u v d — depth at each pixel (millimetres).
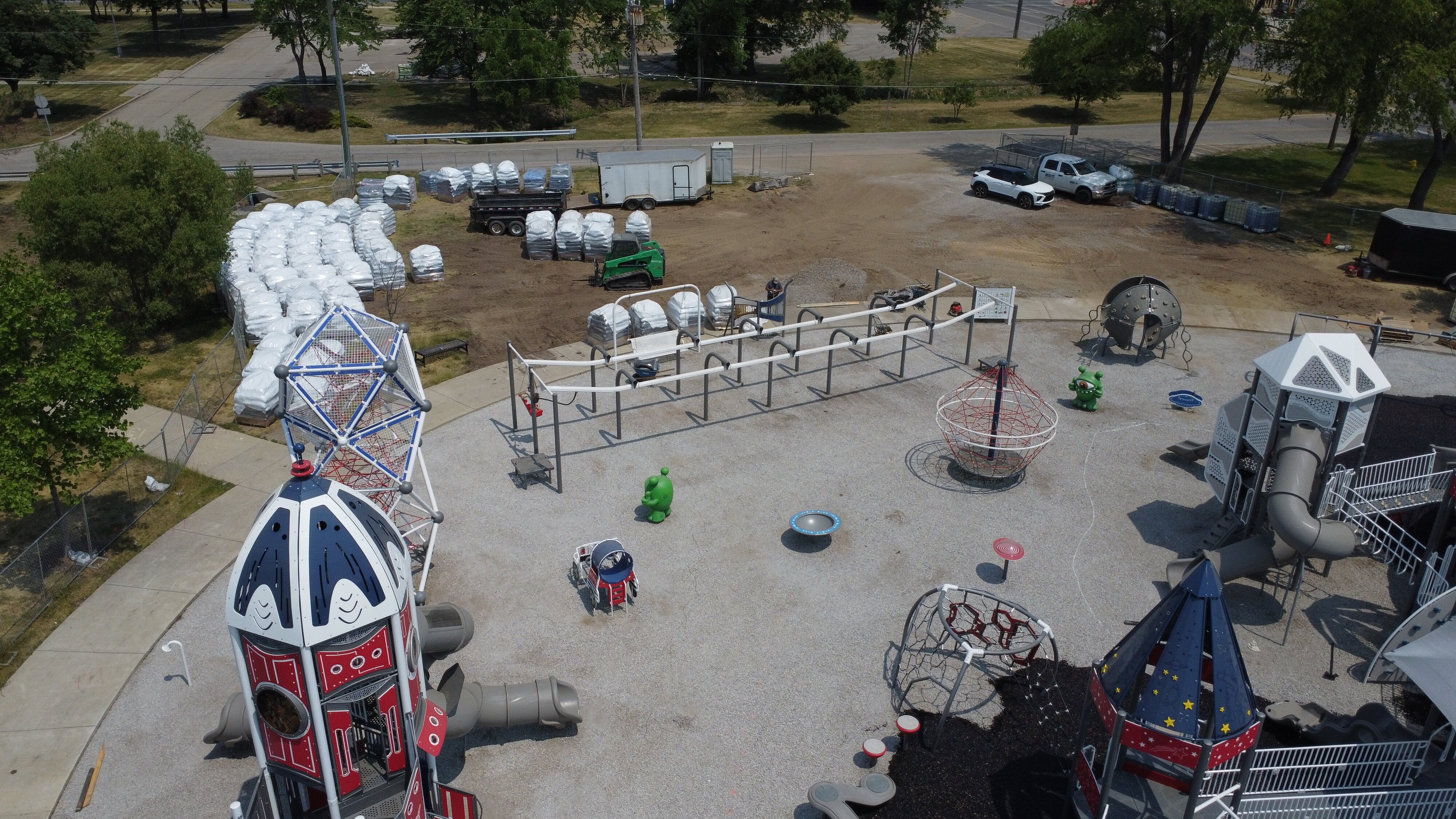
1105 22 46188
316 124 58312
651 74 79312
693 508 19766
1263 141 58500
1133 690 11602
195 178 28016
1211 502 20328
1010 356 26281
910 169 50125
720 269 34719
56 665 15508
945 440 22656
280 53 82438
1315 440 16391
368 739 11688
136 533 19000
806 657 15695
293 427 16578
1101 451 22344
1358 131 39719
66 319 17188
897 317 30469
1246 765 11727
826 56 63281
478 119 62312
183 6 100812
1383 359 28000
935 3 73562
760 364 24234
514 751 13852
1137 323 30781
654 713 14523
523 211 38125
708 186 45438
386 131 58844
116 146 27453
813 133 59594
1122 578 17781
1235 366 27344
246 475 21141
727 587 17375
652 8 71438
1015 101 70625
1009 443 22266
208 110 63594
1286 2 59125
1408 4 35281
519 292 32062
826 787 12828
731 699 14805
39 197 26312
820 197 44594
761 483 20734
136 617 16641
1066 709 14656
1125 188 45656
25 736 14094
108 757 13750
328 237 32188
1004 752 13875
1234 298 32688
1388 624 16797
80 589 17344
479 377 25719
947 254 36719
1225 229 40469
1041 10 114562
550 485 20547
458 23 60781
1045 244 38188
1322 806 12844
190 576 17734
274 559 10125
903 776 13422
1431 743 13477
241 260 29969
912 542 18766
